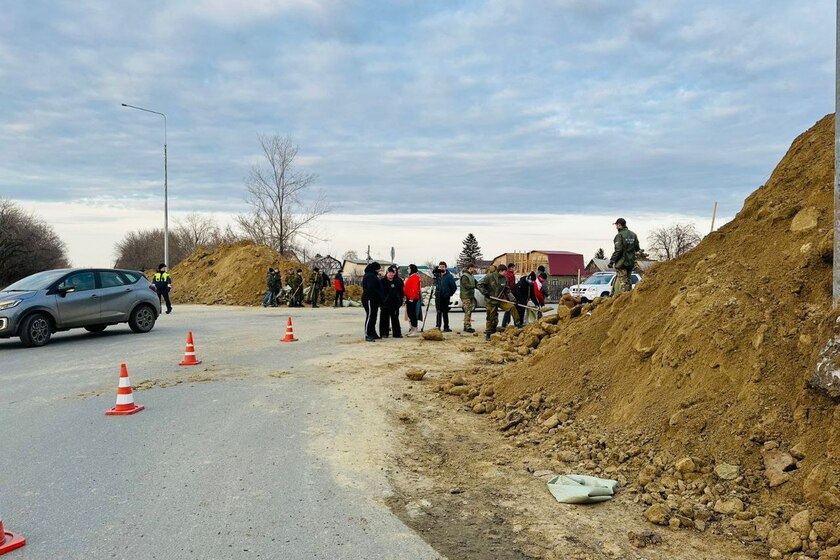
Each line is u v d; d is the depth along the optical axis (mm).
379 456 5660
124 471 5113
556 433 6039
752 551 3678
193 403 7605
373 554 3707
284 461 5438
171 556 3631
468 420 6973
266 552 3705
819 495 3746
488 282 14477
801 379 4512
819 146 6738
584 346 7344
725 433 4625
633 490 4645
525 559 3670
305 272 34688
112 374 9547
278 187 43406
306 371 9898
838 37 4637
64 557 3607
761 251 6090
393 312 14836
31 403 7578
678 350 5551
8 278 64688
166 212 34156
